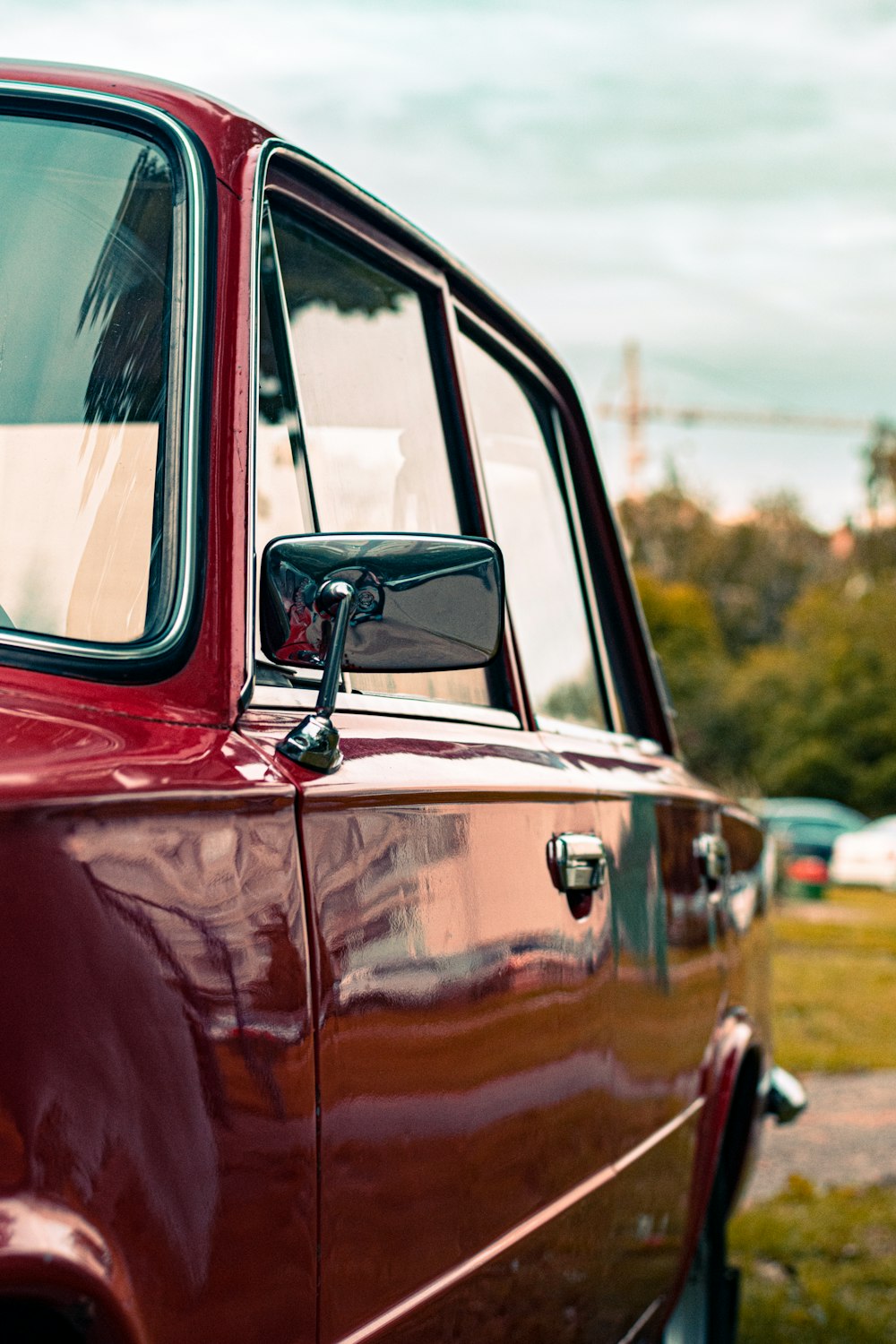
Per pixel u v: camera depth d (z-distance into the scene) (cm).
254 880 143
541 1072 208
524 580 263
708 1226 333
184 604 150
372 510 200
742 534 8331
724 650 7312
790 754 5500
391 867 167
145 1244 126
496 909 194
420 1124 170
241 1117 137
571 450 306
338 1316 152
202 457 156
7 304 166
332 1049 152
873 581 7438
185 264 164
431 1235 173
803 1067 807
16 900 119
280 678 163
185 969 133
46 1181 118
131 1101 126
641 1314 269
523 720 236
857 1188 568
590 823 237
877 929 1688
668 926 278
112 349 162
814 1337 407
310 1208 147
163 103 174
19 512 156
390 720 188
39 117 174
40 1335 119
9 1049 117
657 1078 267
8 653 143
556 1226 214
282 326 183
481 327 258
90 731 136
